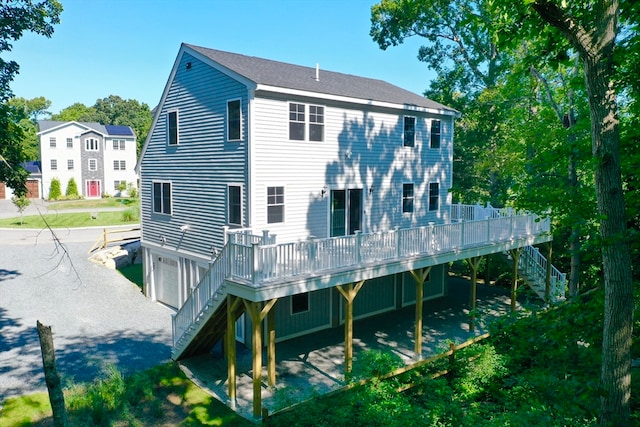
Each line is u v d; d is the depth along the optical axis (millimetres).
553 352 9055
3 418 9773
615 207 6371
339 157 16141
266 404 10852
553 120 14938
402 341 15391
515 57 17891
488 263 24016
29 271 22250
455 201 30984
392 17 30547
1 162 12906
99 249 26656
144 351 13820
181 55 16328
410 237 13953
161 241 18375
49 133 51562
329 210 15953
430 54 30719
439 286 21484
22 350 13586
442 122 20266
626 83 6973
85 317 16719
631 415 7707
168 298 18469
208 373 12680
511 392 9898
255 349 10398
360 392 9617
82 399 10281
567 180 15055
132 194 54750
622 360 6410
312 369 13023
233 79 14125
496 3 6738
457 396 10062
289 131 14570
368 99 16453
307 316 15992
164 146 17750
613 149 6336
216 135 15016
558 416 7426
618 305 6418
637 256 8234
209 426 9836
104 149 54938
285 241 14688
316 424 8805
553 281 19984
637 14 6855
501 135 26141
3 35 14047
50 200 51031
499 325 8711
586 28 6586
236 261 10992
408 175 18828
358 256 12531
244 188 14008
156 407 10391
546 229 19156
